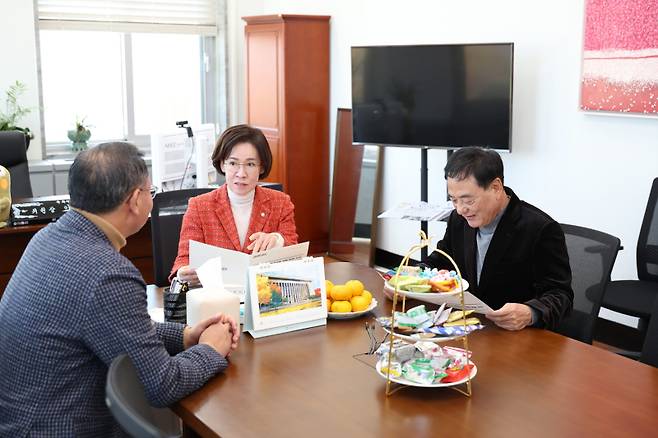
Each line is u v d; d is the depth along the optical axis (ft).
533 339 6.72
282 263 6.96
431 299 6.54
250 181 8.75
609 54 12.51
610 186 12.94
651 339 6.81
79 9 19.65
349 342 6.64
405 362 5.78
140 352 5.27
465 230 8.15
